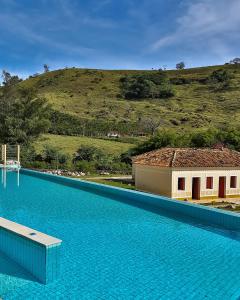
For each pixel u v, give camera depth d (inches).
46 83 5206.7
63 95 4311.0
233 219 510.0
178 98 4232.3
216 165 934.4
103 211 625.3
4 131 1641.2
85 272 343.6
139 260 382.9
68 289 304.5
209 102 3941.9
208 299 294.0
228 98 3976.4
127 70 6028.5
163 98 4281.5
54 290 301.7
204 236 480.4
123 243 443.2
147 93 4340.6
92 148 1587.1
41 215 586.2
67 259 379.2
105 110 3565.5
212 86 4559.5
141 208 653.9
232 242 454.9
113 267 359.9
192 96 4279.0
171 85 4704.7
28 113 1706.4
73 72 5748.0
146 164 970.1
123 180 1180.5
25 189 872.3
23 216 577.0
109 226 523.5
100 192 830.5
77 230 499.5
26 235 335.6
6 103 1711.4
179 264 373.7
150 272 349.4
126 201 719.7
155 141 1424.7
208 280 333.1
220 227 526.6
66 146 2058.3
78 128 2667.3
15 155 1470.2
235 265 373.4
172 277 338.3
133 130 2866.6
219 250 423.2
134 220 563.5
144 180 989.2
